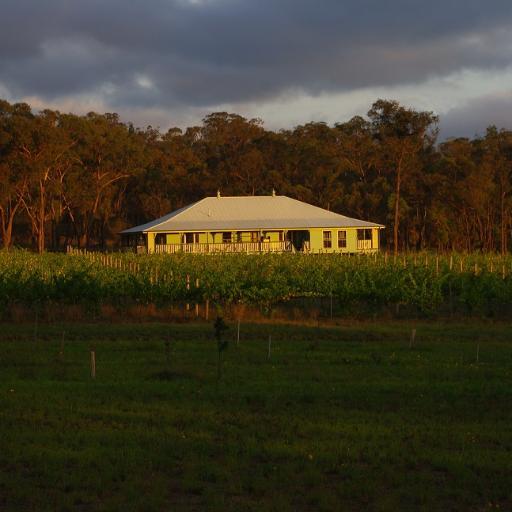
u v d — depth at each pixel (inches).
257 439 691.4
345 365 1093.8
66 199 4968.0
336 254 3243.1
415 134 4461.1
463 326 1583.4
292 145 5590.6
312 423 746.2
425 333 1462.8
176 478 585.6
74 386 932.6
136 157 5147.6
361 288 1754.4
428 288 1803.6
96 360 1143.0
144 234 3981.3
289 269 2257.6
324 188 5216.5
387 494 550.0
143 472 593.3
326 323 1641.2
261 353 1201.4
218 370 979.9
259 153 5334.6
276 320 1674.5
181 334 1435.8
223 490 557.9
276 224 3875.5
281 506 519.2
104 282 1891.0
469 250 4729.3
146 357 1167.6
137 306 1830.7
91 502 534.3
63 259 2864.2
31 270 2260.1
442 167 4840.1
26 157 4392.2
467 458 633.6
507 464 616.7
